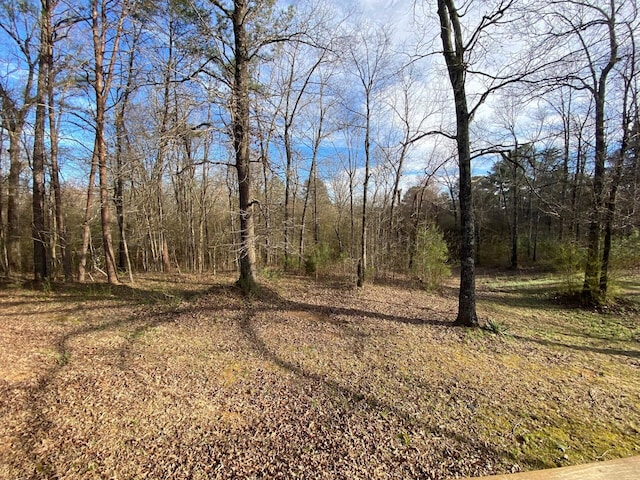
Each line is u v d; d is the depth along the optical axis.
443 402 3.94
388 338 6.16
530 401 4.00
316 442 3.15
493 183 27.50
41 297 8.29
